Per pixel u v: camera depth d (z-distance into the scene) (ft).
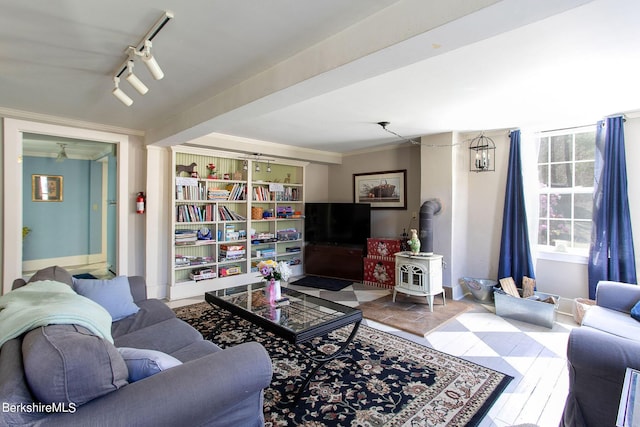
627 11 4.89
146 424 3.32
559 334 9.91
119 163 12.62
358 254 16.63
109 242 15.40
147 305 8.32
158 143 12.50
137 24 5.29
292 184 18.31
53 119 10.92
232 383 4.05
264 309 8.12
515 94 8.79
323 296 14.05
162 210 13.69
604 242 10.66
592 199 11.46
